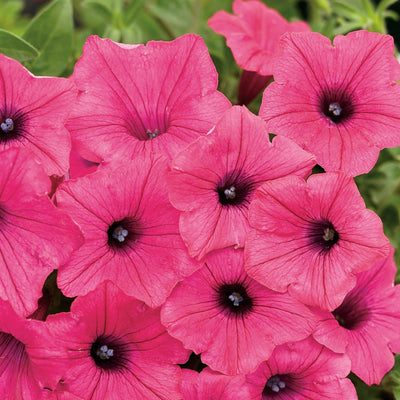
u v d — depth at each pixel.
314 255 0.55
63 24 0.62
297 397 0.57
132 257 0.55
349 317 0.58
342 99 0.57
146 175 0.53
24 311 0.52
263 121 0.54
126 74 0.55
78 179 0.53
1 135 0.54
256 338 0.55
